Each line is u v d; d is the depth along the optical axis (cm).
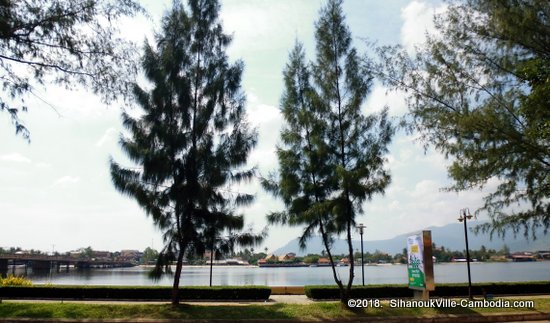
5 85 1452
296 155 1923
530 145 1576
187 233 1802
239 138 1894
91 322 1507
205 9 2014
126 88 1642
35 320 1505
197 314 1619
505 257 18750
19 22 1384
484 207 1775
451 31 1716
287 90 1966
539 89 1434
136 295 2330
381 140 1877
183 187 1808
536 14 1521
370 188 1834
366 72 1895
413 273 1862
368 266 17862
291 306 1784
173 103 1872
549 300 1991
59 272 11356
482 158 1673
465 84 1694
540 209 1688
